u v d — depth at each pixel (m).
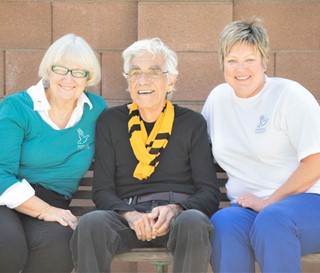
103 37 5.00
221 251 3.46
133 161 3.89
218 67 4.86
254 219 3.55
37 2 4.98
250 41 3.70
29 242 3.56
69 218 3.67
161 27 4.84
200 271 3.37
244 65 3.73
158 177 3.88
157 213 3.61
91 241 3.40
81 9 4.98
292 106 3.70
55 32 5.00
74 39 3.87
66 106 3.90
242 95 3.81
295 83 3.80
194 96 4.89
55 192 3.89
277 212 3.39
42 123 3.83
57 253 3.53
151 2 4.82
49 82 3.89
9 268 3.46
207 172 3.87
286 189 3.62
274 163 3.77
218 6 4.82
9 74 4.98
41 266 3.55
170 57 3.88
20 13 4.99
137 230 3.56
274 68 4.98
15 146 3.74
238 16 4.96
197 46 4.85
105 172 3.88
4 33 4.99
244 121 3.82
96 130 3.95
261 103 3.79
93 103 4.01
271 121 3.74
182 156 3.89
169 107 3.94
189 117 3.92
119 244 3.57
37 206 3.68
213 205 3.79
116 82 4.98
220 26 4.83
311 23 4.95
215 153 3.91
